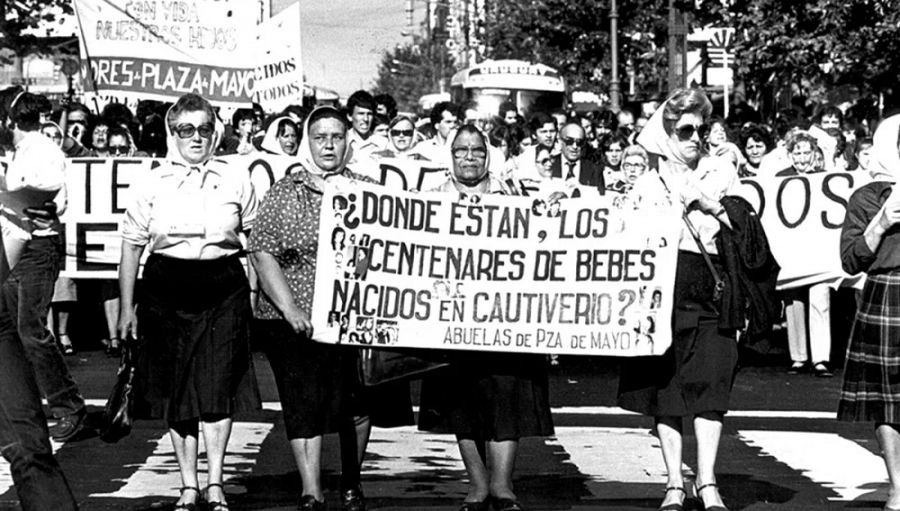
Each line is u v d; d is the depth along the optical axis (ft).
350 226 28.22
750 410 42.27
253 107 62.28
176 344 28.22
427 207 28.63
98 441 36.86
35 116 34.68
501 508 28.27
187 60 58.34
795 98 79.20
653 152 28.81
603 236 28.43
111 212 50.80
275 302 28.07
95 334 56.13
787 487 31.83
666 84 133.18
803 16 72.49
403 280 28.55
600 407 42.96
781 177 49.73
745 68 75.87
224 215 28.30
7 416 23.41
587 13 136.15
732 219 28.02
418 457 35.53
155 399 28.35
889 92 71.20
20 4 91.15
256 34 58.90
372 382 28.32
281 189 28.55
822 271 49.01
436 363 28.63
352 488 29.01
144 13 58.03
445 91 297.94
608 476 33.14
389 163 43.91
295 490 31.19
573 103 143.74
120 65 58.08
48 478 23.56
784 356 53.01
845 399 29.25
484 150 29.14
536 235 28.71
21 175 34.55
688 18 99.30
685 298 28.22
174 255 28.14
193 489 28.45
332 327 28.14
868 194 29.09
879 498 30.63
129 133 54.39
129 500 30.09
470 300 28.58
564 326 28.50
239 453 35.60
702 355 28.09
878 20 69.67
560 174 48.42
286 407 28.43
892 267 28.73
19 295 35.76
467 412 28.60
